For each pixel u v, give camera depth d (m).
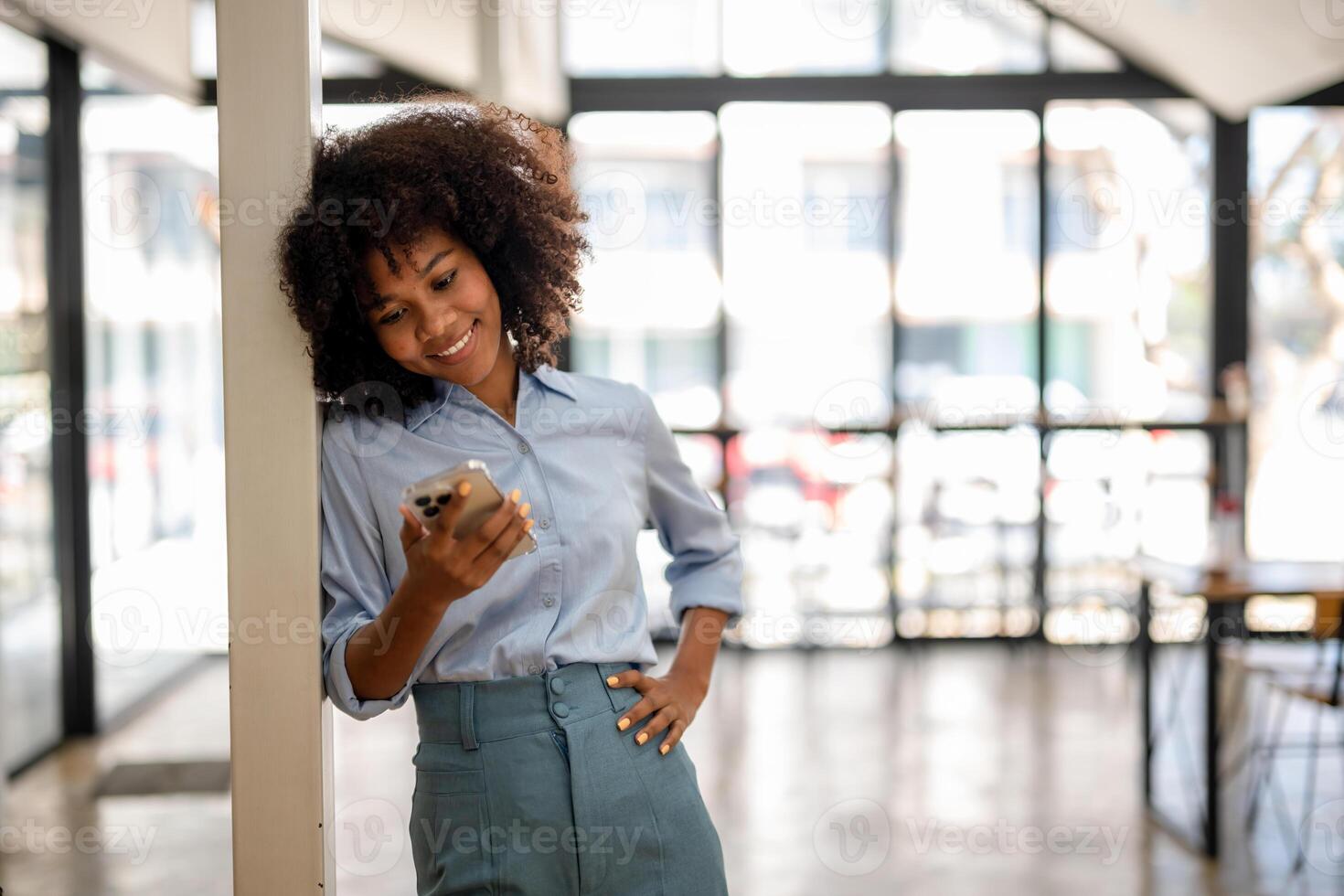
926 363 5.81
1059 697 4.91
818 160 5.75
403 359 1.17
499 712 1.22
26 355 3.97
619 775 1.24
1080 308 5.78
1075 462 5.66
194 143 4.74
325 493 1.21
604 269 5.74
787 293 5.77
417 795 1.25
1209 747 3.30
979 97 5.70
